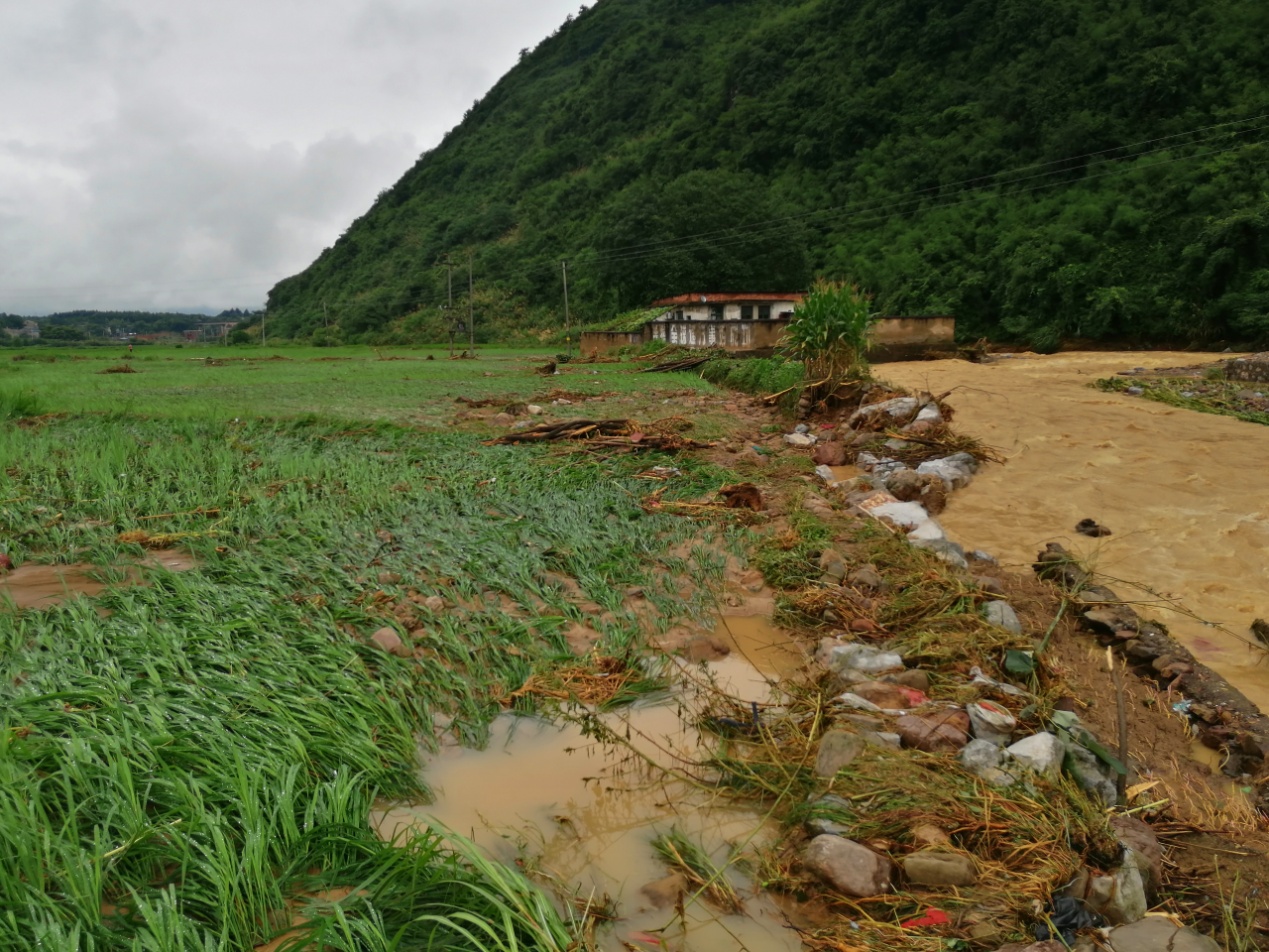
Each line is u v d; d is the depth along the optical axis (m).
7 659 4.15
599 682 4.55
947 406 12.23
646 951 2.74
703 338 35.75
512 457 10.48
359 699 3.99
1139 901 2.89
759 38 103.25
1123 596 5.87
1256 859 3.22
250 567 5.86
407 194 162.88
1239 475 9.08
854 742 3.70
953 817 3.23
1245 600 5.75
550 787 3.68
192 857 2.75
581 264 81.81
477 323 86.88
